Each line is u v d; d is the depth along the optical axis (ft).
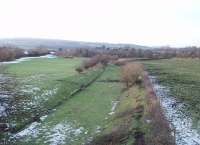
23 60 395.34
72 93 186.91
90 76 247.91
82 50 516.32
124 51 510.58
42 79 218.38
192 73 279.69
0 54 370.94
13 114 132.26
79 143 103.45
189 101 156.97
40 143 104.99
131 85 191.93
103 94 184.44
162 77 246.06
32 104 150.00
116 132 103.30
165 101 154.71
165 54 525.34
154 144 88.63
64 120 130.62
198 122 120.26
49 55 533.55
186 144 94.68
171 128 109.40
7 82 199.21
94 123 125.90
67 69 291.58
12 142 104.99
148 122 107.65
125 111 130.41
